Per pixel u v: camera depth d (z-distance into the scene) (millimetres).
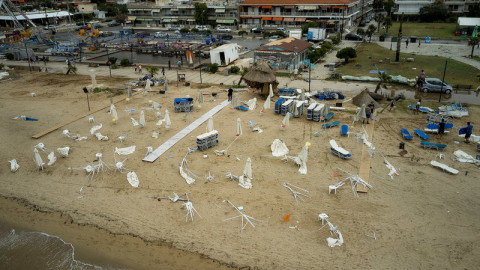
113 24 103375
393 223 16812
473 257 14742
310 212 17734
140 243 16219
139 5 103938
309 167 21859
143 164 22531
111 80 43875
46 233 17188
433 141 24984
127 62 52531
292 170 21547
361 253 15125
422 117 29531
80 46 63031
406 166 21703
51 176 21609
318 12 83438
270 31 81250
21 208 18953
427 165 21781
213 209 18141
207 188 19859
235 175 20922
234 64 52531
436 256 14859
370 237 15977
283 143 23906
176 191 19672
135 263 15164
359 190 19203
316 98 35250
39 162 21938
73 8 126625
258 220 17250
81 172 21859
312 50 56375
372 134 26328
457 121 28562
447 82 40312
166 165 22359
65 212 18500
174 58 58438
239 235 16359
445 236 15930
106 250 15945
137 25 102500
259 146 24719
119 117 30641
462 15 92250
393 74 44156
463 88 38250
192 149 24125
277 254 15219
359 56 56094
